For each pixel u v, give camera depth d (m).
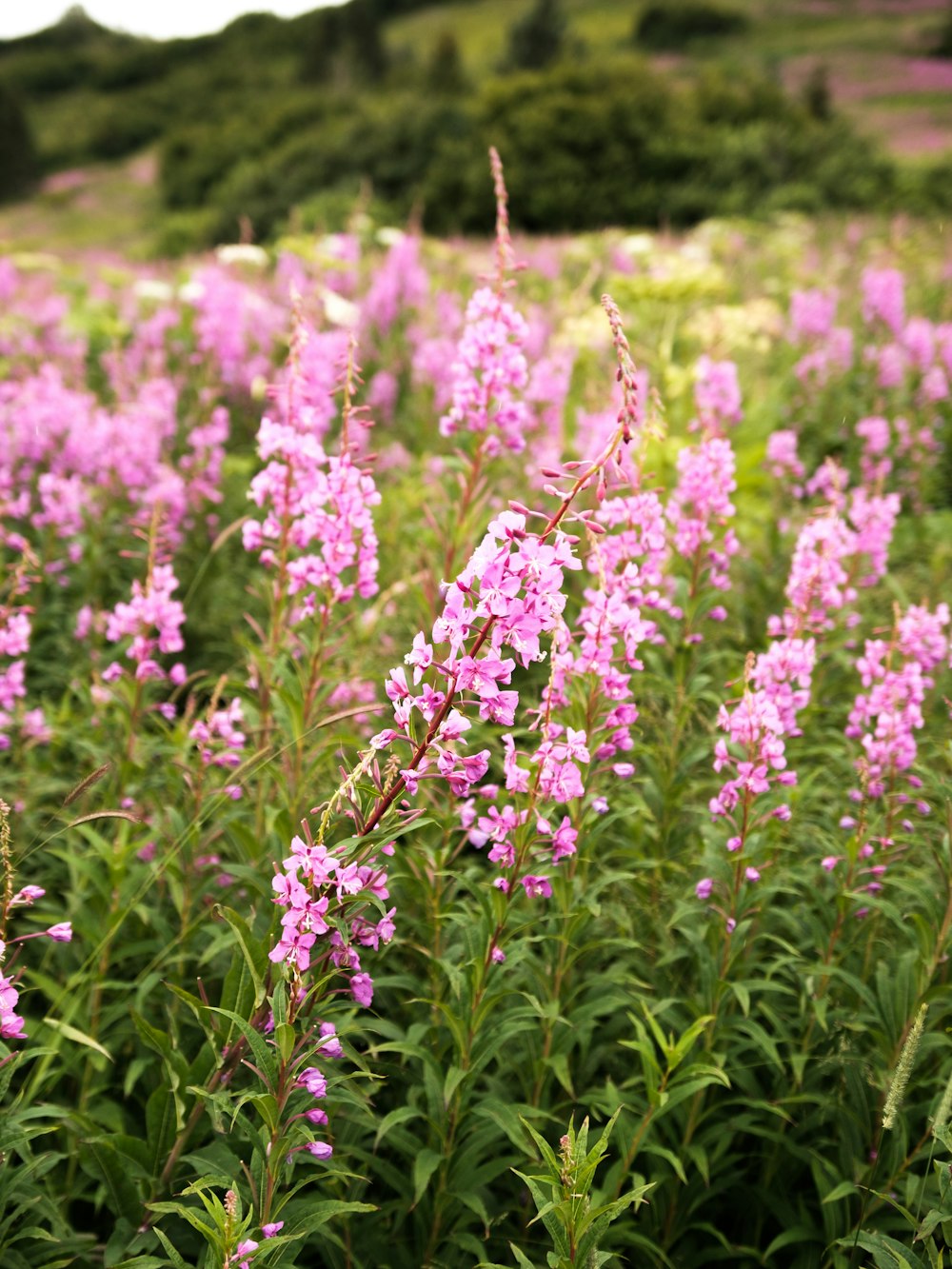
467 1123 1.03
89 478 1.94
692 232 5.66
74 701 1.59
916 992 1.07
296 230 3.86
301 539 1.20
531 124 7.49
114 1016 1.12
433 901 1.09
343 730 1.25
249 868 1.07
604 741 1.08
